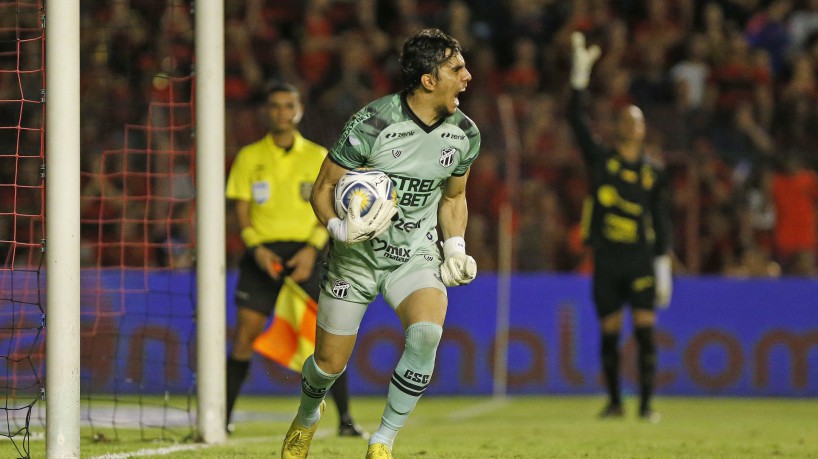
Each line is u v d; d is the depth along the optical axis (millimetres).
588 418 37625
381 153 17656
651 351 37125
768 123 59906
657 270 37969
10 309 38156
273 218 28234
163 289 45750
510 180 50062
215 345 25094
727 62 61500
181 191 50812
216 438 25094
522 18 63562
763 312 48875
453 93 17484
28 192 49625
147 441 26156
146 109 53500
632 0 66625
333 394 28422
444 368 48188
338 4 64438
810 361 48688
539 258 50438
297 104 28344
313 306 26938
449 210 19125
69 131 19078
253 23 63188
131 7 57188
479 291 48531
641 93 60250
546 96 59844
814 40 66188
